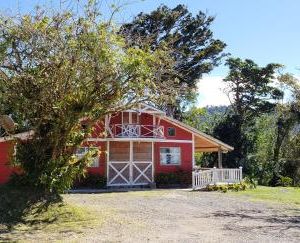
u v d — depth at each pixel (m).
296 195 27.20
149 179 33.41
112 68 15.27
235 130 56.16
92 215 16.02
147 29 43.38
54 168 16.47
